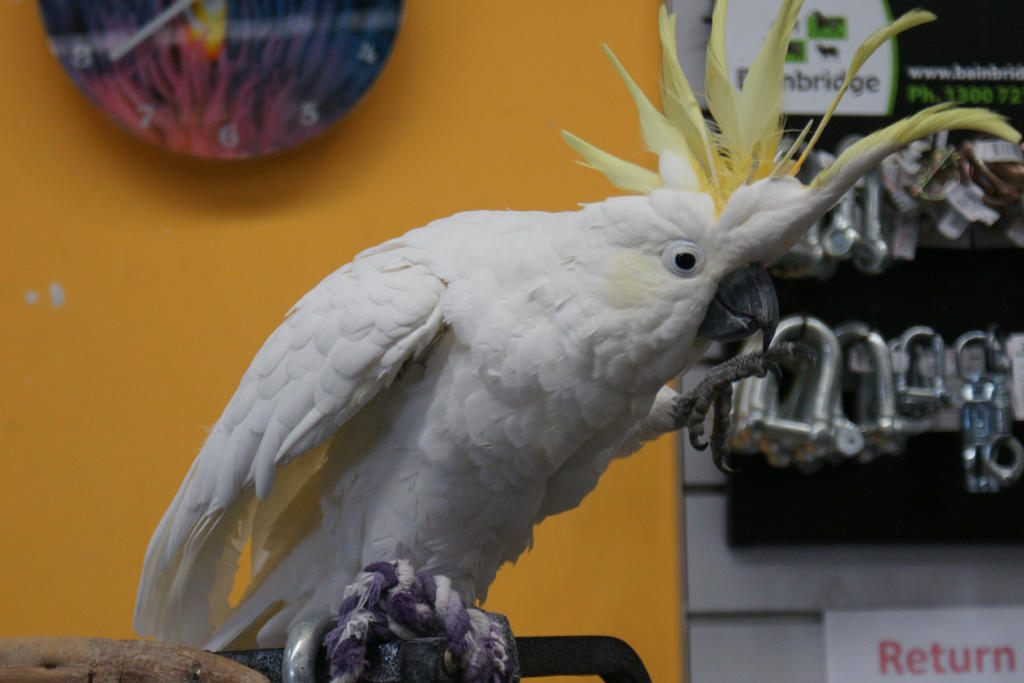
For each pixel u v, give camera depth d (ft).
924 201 5.98
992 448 5.95
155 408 6.27
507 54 6.61
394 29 6.32
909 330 6.11
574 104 6.57
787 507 6.20
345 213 6.43
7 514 6.16
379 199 6.44
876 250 5.91
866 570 6.32
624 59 6.59
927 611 6.27
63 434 6.24
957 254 6.40
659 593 6.22
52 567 6.13
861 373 6.09
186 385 6.30
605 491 6.29
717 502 6.32
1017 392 6.22
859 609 6.24
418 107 6.54
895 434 5.82
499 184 6.49
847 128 6.33
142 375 6.30
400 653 2.83
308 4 6.31
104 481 6.21
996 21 6.48
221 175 6.45
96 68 6.23
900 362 6.05
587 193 6.49
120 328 6.33
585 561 6.23
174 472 6.23
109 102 6.23
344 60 6.31
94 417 6.26
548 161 6.52
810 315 6.26
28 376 6.27
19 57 6.47
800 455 5.83
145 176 6.44
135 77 6.25
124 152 6.44
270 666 3.11
